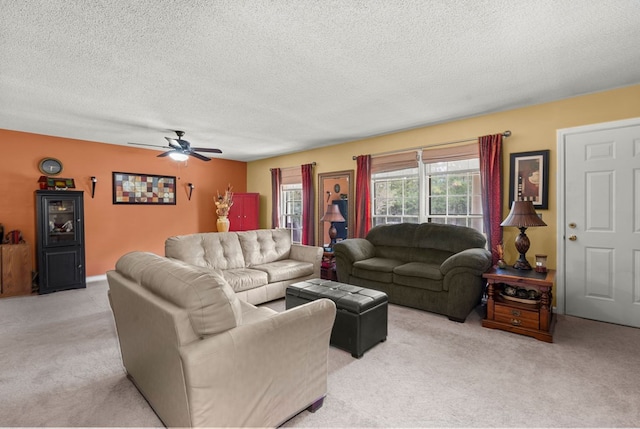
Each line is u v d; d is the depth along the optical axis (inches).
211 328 54.7
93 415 69.4
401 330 117.9
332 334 103.5
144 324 65.1
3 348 102.4
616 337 110.1
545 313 108.8
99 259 205.0
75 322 126.0
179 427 56.5
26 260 168.4
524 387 80.0
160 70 101.9
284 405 64.7
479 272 122.9
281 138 200.4
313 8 71.2
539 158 137.3
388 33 82.0
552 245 135.6
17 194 177.5
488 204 148.3
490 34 82.8
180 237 147.6
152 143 210.2
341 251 163.6
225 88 117.5
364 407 72.6
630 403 73.3
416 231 165.9
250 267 160.6
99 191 204.8
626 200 119.9
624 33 82.5
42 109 139.7
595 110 124.9
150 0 67.6
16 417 68.7
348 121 162.7
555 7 71.7
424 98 129.8
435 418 68.7
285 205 261.0
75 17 73.4
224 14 73.0
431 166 175.2
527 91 123.3
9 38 82.2
